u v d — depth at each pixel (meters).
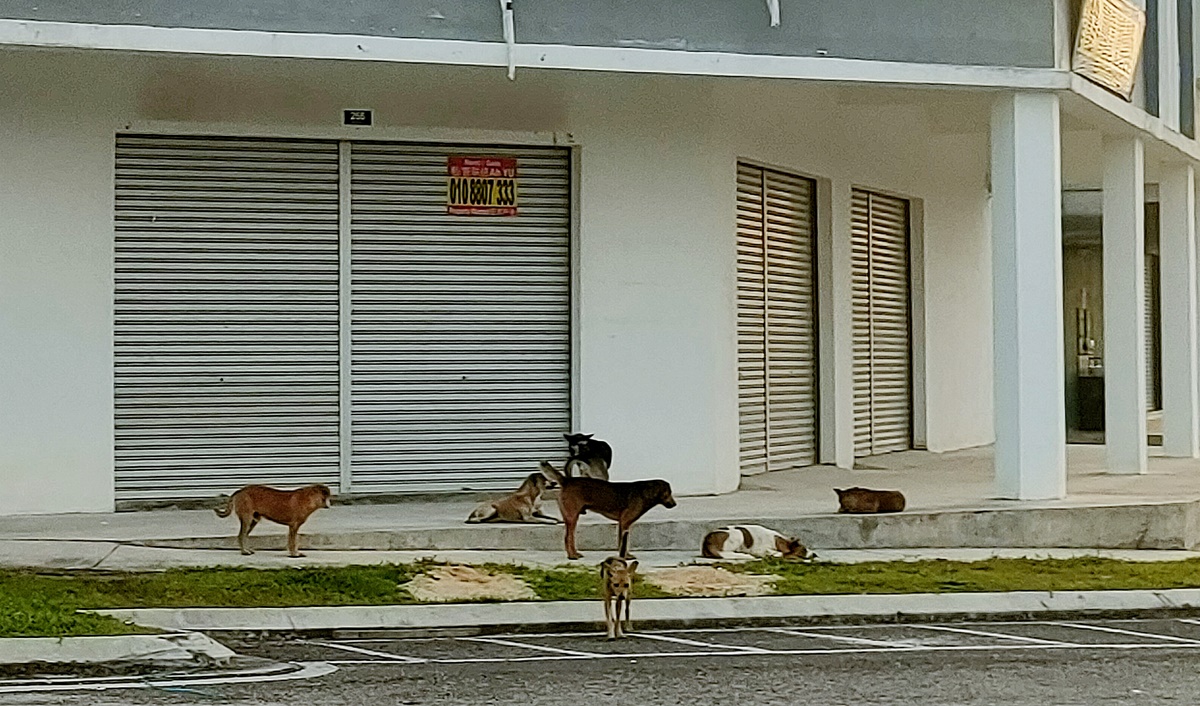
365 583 12.12
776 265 19.34
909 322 23.20
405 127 16.34
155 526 14.55
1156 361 33.97
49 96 15.46
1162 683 9.15
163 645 9.84
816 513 15.12
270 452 16.31
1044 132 15.62
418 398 16.64
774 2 14.77
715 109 17.14
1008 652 10.34
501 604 11.72
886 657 10.10
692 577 12.77
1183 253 21.66
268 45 13.83
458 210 16.67
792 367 19.77
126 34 13.56
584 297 16.73
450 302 16.69
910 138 22.50
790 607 11.87
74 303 15.57
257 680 9.18
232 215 16.17
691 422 17.00
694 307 17.05
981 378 25.20
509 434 16.84
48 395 15.50
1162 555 15.03
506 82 16.23
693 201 17.05
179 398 16.06
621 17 14.51
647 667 9.67
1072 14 15.72
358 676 9.32
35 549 13.05
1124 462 19.12
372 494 16.53
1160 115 19.02
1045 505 15.48
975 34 15.32
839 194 20.44
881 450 22.20
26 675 9.37
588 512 14.74
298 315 16.36
